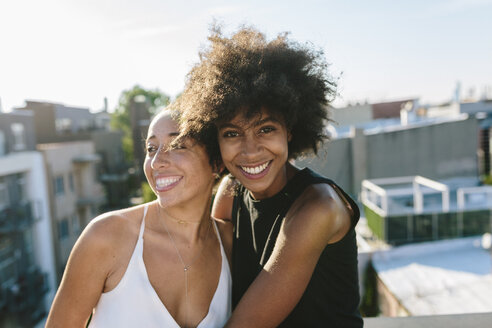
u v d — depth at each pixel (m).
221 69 1.32
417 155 16.91
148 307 1.22
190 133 1.31
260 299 1.11
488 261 8.37
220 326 1.38
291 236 1.14
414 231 9.52
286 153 1.32
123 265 1.22
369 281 8.56
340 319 1.31
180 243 1.33
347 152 16.89
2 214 14.94
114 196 29.00
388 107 30.55
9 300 14.34
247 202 1.45
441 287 7.27
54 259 18.78
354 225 1.28
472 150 17.00
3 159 15.42
